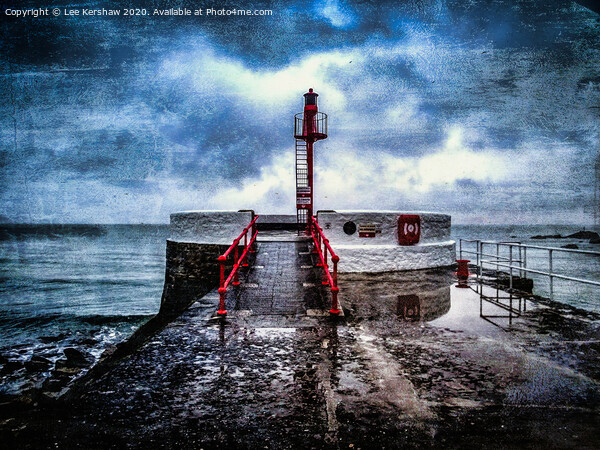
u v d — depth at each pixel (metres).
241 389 3.08
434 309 6.00
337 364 3.63
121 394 2.99
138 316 19.38
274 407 2.77
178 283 11.10
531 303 6.46
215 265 10.54
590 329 4.86
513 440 2.32
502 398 2.89
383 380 3.24
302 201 12.41
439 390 3.04
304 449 2.24
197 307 5.93
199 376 3.35
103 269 45.59
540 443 2.28
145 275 40.44
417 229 10.87
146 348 4.11
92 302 24.95
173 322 5.14
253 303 6.13
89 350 11.00
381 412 2.68
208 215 11.03
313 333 4.68
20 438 2.38
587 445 2.26
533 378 3.27
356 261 10.13
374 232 10.70
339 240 10.59
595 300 20.22
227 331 4.74
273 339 4.43
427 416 2.62
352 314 5.64
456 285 8.34
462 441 2.31
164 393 3.01
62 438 2.39
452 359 3.76
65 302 24.84
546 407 2.74
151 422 2.57
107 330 15.35
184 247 11.06
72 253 67.56
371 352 3.98
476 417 2.60
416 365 3.60
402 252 10.57
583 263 43.50
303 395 2.96
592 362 3.66
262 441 2.33
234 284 7.36
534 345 4.19
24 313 20.55
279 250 10.49
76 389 3.16
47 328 16.72
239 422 2.56
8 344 13.22
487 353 3.94
